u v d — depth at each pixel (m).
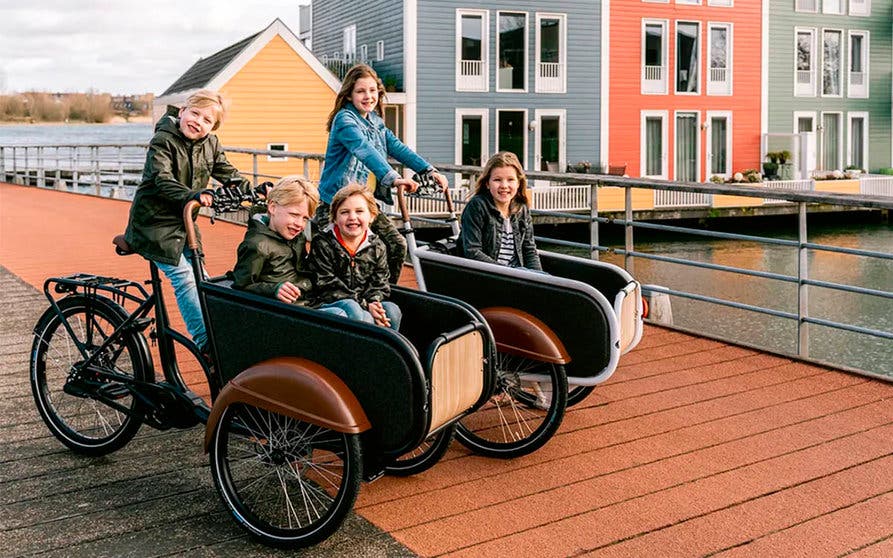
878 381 4.92
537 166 25.25
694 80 27.28
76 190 20.11
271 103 22.91
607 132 26.03
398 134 24.34
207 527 3.14
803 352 5.43
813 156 28.39
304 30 34.88
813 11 29.14
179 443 3.94
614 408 4.46
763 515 3.25
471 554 2.95
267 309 3.06
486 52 24.45
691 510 3.29
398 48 24.19
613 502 3.36
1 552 2.95
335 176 4.55
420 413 2.85
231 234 11.32
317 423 2.85
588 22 25.52
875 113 30.94
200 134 3.58
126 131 148.75
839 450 3.90
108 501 3.34
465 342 3.12
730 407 4.48
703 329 13.75
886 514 3.26
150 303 3.62
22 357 5.27
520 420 4.21
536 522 3.19
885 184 29.08
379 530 3.12
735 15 27.66
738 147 28.27
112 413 4.15
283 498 3.33
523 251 4.37
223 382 3.25
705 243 24.02
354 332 2.89
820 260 21.08
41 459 3.75
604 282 4.31
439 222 6.33
